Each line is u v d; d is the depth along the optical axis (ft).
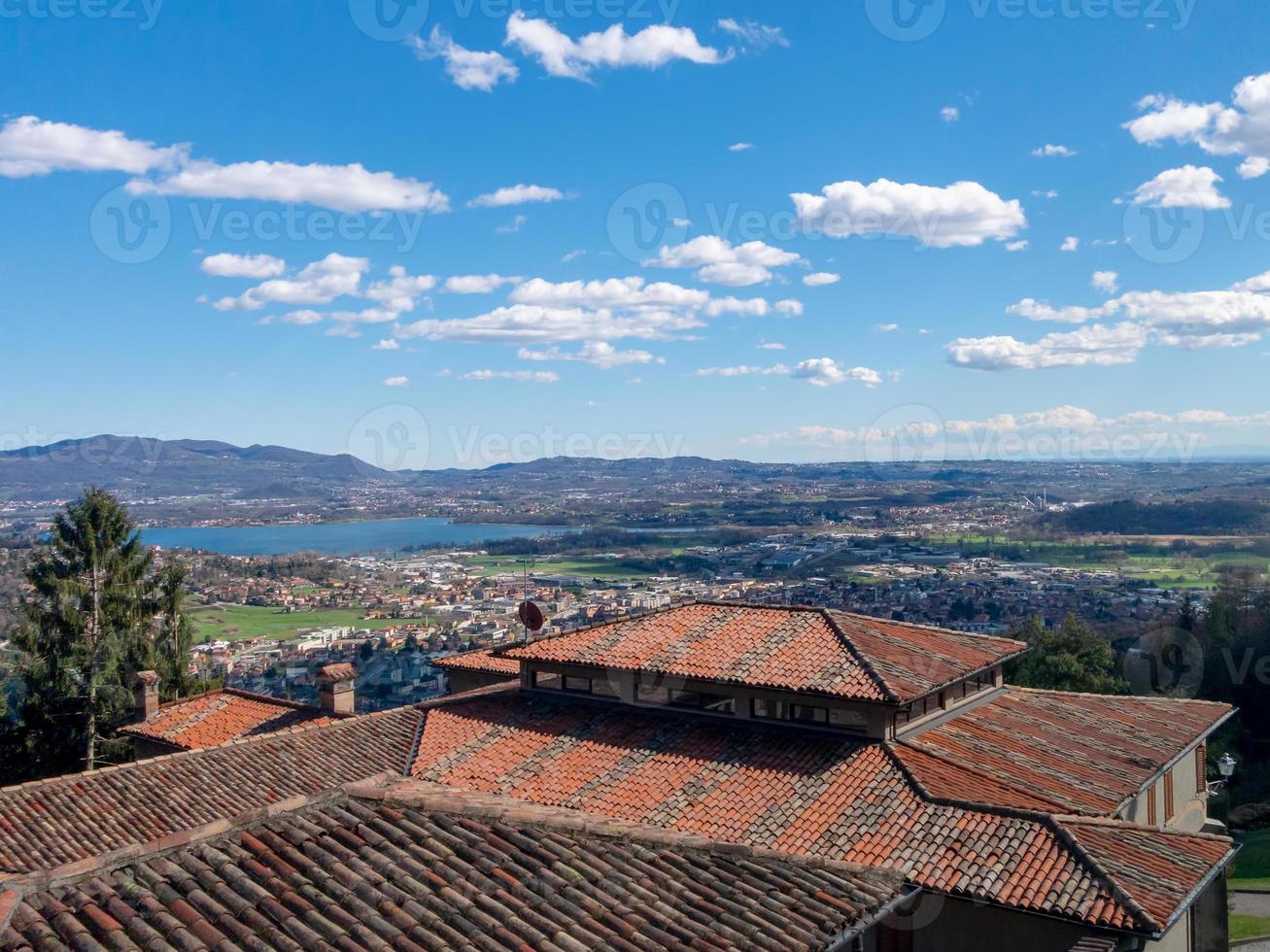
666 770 60.59
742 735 63.31
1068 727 69.36
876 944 47.42
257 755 68.54
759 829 52.39
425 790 35.29
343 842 29.12
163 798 60.90
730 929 27.48
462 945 24.38
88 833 55.26
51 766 120.88
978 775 56.44
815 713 62.23
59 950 21.75
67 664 120.98
